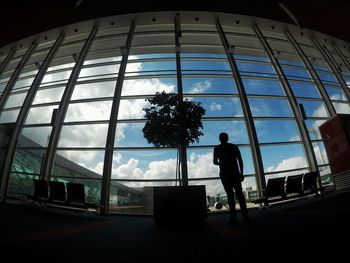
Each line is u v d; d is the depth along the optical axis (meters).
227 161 3.73
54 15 10.70
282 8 10.70
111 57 11.78
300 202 6.89
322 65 13.12
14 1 9.77
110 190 8.30
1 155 9.69
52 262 1.65
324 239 1.73
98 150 9.09
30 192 9.07
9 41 12.31
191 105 5.38
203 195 4.32
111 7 10.42
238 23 11.70
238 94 10.07
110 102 9.89
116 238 2.69
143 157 8.87
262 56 12.35
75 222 4.65
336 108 11.39
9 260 1.70
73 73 10.38
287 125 9.97
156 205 4.38
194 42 12.09
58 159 9.16
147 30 11.95
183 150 8.81
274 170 9.10
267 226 2.81
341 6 10.55
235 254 1.63
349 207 3.60
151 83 10.29
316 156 9.73
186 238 2.54
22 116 10.21
